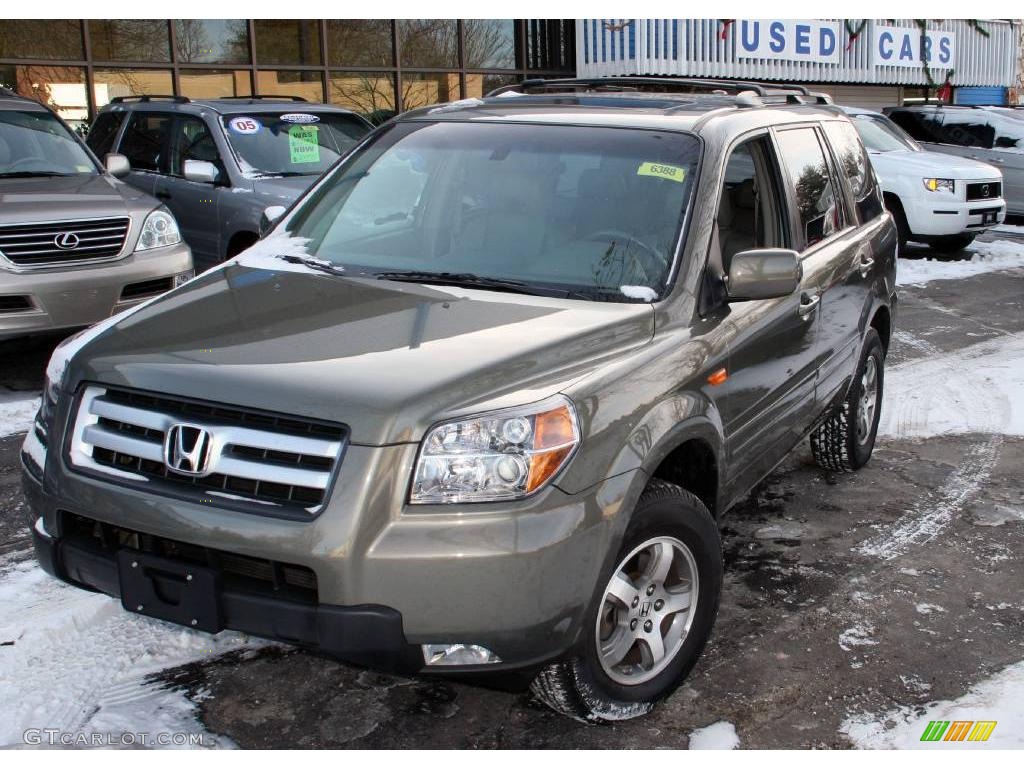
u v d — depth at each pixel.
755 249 3.69
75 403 2.99
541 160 3.90
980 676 3.53
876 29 21.52
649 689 3.18
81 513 2.87
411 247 3.78
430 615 2.60
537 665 2.74
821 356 4.53
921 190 13.32
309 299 3.34
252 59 14.06
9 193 6.72
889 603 4.05
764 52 19.20
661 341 3.24
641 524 3.02
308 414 2.65
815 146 4.84
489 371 2.79
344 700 3.28
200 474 2.73
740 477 3.82
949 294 11.31
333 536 2.57
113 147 9.93
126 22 13.02
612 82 4.86
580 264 3.52
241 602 2.69
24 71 12.31
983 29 24.52
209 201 8.74
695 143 3.81
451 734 3.12
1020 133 16.48
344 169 4.30
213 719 3.16
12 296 6.27
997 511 5.05
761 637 3.76
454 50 16.12
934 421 6.56
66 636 3.61
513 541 2.62
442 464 2.63
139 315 3.31
